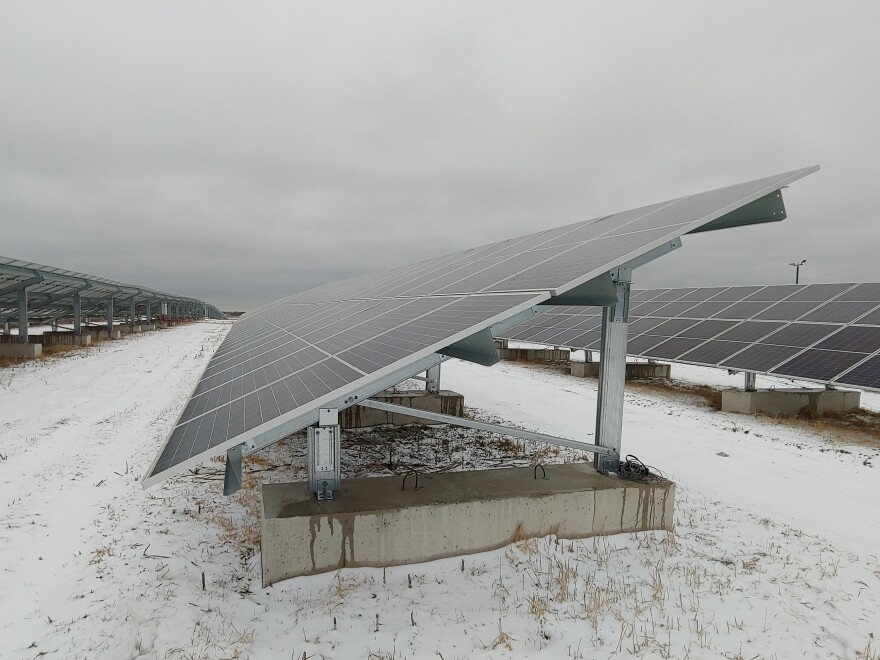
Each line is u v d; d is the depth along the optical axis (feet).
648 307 89.61
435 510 20.95
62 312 161.07
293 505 20.56
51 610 18.30
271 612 17.52
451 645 15.85
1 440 41.47
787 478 34.06
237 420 16.61
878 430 47.83
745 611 18.25
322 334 29.60
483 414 53.06
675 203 26.76
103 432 44.88
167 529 24.97
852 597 19.48
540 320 103.60
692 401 62.13
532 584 19.57
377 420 47.14
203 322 307.17
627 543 23.04
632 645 16.02
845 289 61.16
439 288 30.78
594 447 25.30
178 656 14.79
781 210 21.25
